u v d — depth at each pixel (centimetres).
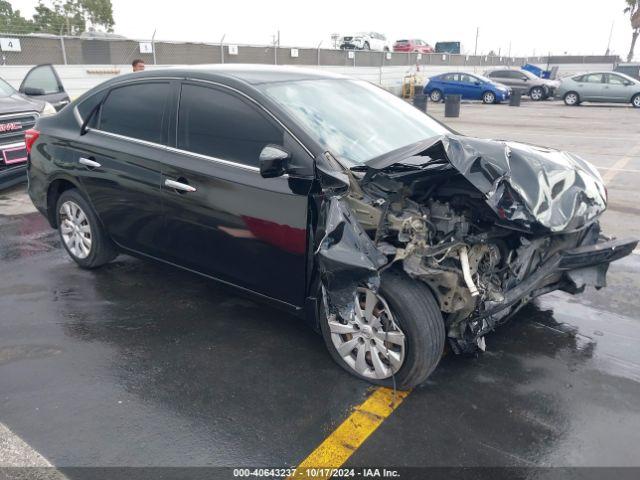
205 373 343
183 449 279
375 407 311
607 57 4656
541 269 333
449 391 325
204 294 452
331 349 343
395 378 317
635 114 1975
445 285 303
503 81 2809
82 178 451
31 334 390
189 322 407
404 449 279
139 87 422
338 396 321
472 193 322
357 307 321
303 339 383
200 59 1820
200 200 369
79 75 1542
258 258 351
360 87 434
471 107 2383
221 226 363
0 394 322
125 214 429
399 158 300
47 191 496
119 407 311
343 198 306
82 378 338
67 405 313
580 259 338
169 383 333
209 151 369
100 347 373
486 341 380
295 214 325
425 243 304
